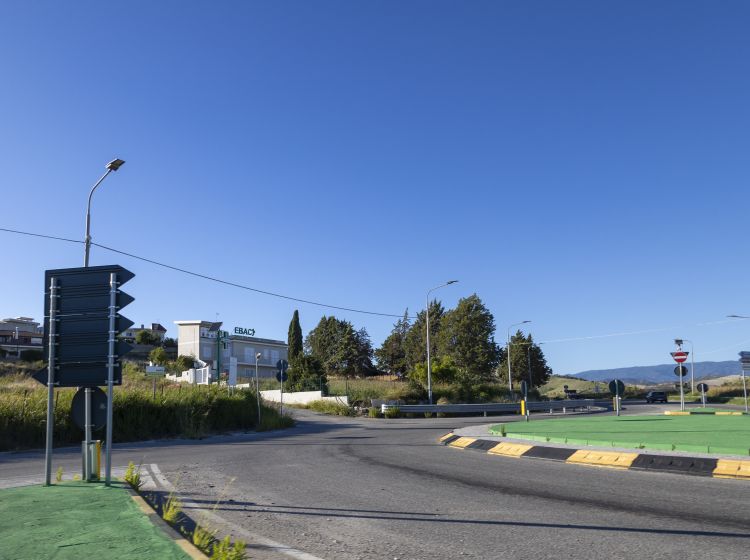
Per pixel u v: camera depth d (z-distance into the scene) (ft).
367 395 159.22
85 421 33.53
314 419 126.72
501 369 268.21
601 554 20.49
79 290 32.83
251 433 90.17
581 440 53.57
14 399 71.00
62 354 32.63
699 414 104.12
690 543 21.63
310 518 26.99
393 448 61.05
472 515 27.20
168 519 24.54
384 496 32.40
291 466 46.03
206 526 24.76
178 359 230.27
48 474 31.96
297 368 180.86
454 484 36.24
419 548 21.79
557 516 26.66
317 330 330.54
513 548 21.50
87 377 32.40
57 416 69.97
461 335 249.14
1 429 64.90
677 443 47.52
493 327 255.91
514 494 32.53
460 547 21.80
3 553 19.10
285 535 23.98
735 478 36.40
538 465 45.44
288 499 31.71
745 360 126.11
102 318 32.45
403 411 138.31
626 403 219.82
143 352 280.92
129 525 22.72
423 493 33.22
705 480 36.35
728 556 19.95
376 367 338.95
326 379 189.57
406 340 309.83
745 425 70.08
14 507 25.99
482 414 150.51
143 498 28.35
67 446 68.59
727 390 249.55
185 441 75.92
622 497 31.01
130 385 127.24
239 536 23.85
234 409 94.63
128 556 18.72
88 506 26.17
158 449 62.85
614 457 44.55
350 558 20.74
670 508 27.94
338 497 32.22
